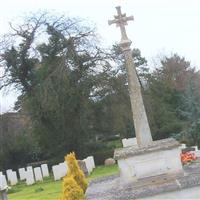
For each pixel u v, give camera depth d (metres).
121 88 47.50
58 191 28.91
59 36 46.91
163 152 15.64
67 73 45.84
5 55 49.03
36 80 47.69
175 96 58.44
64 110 46.62
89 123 48.28
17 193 32.50
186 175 15.42
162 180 15.34
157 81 59.12
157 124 51.81
